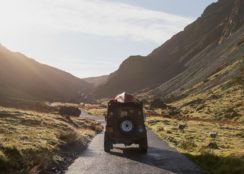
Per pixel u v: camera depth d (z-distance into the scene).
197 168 18.12
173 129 47.38
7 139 20.84
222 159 19.56
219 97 121.44
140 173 16.62
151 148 27.05
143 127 24.92
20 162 15.95
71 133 30.11
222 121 81.69
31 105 93.75
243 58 169.25
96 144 29.89
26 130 30.59
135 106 25.16
